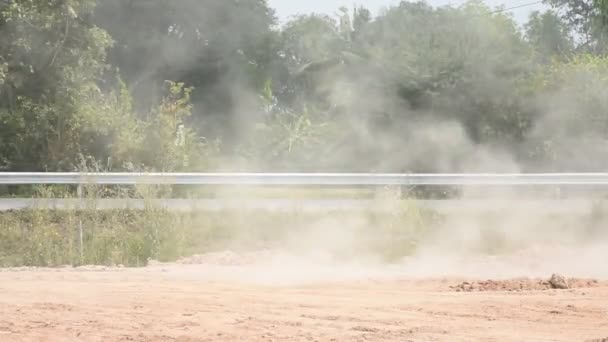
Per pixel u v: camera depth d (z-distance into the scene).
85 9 52.34
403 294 19.34
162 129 47.41
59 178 38.44
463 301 18.06
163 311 16.41
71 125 47.47
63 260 29.28
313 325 15.09
